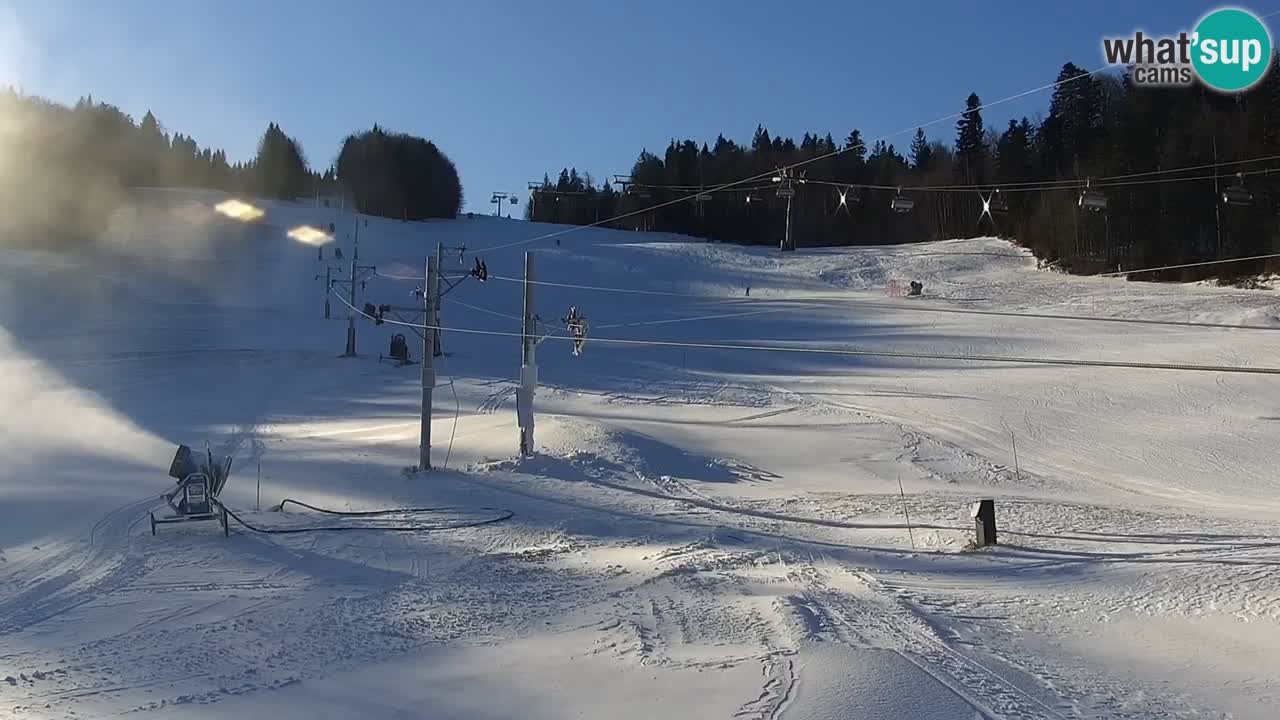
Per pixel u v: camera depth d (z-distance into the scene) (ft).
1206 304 236.84
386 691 32.86
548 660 36.45
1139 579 53.72
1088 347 202.49
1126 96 256.52
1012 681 33.37
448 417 144.66
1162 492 101.35
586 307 291.38
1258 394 150.61
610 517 81.46
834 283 331.77
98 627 43.57
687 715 28.78
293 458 110.52
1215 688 33.50
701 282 334.65
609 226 469.16
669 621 42.83
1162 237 264.31
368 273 330.95
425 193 487.20
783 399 163.43
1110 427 136.87
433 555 64.23
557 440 117.19
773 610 44.01
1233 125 208.03
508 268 353.72
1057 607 46.98
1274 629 41.83
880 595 49.21
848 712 28.60
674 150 422.41
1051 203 303.07
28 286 289.94
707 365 204.64
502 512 82.89
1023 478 108.78
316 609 47.29
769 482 105.19
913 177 411.34
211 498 70.54
